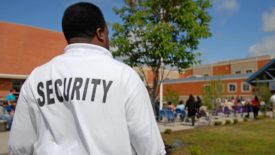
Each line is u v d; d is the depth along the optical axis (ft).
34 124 5.93
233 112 87.15
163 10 28.55
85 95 5.43
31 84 5.99
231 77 151.74
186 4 28.09
